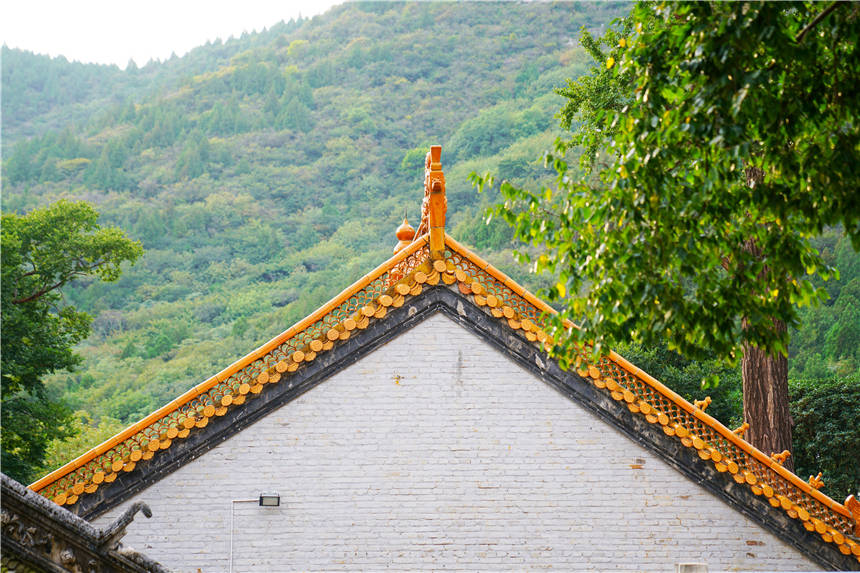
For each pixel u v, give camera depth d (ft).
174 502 43.09
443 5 375.66
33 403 107.86
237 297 273.13
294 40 396.37
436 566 43.11
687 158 33.47
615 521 43.57
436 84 341.21
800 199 32.22
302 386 43.80
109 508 42.60
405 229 64.59
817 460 98.94
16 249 109.40
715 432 44.96
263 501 42.96
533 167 248.11
